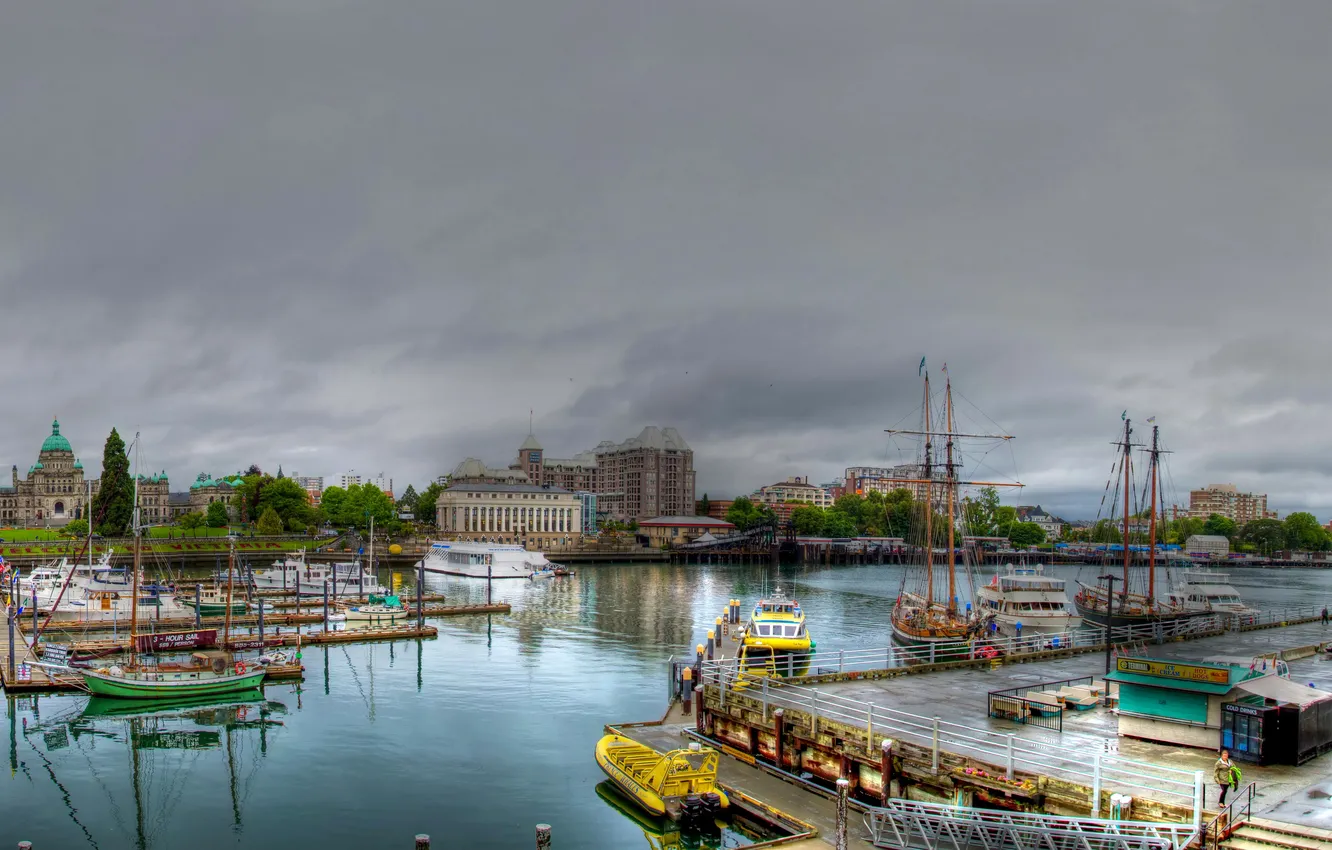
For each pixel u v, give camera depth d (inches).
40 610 4375.0
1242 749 1594.5
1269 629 3651.6
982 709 2012.8
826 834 1565.0
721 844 1744.6
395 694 3097.9
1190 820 1318.9
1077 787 1445.6
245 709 2898.6
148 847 1827.0
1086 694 2097.7
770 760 1996.8
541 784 2149.4
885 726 1829.5
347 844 1818.4
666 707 2893.7
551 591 7017.7
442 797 2075.5
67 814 2007.9
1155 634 3216.0
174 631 4355.3
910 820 1544.0
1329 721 1653.5
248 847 1819.6
